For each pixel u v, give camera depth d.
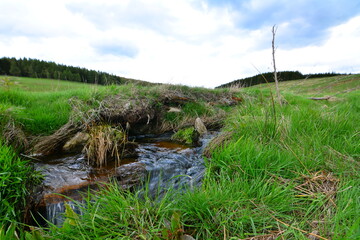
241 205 1.77
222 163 2.59
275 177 2.15
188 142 4.85
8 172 1.99
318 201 1.77
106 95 5.77
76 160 3.58
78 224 1.56
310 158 2.41
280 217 1.67
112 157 3.69
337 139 2.97
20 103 5.41
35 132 4.12
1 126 3.39
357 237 1.21
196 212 1.71
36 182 2.56
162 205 1.78
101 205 1.84
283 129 3.24
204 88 8.92
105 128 3.97
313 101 8.34
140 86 7.22
